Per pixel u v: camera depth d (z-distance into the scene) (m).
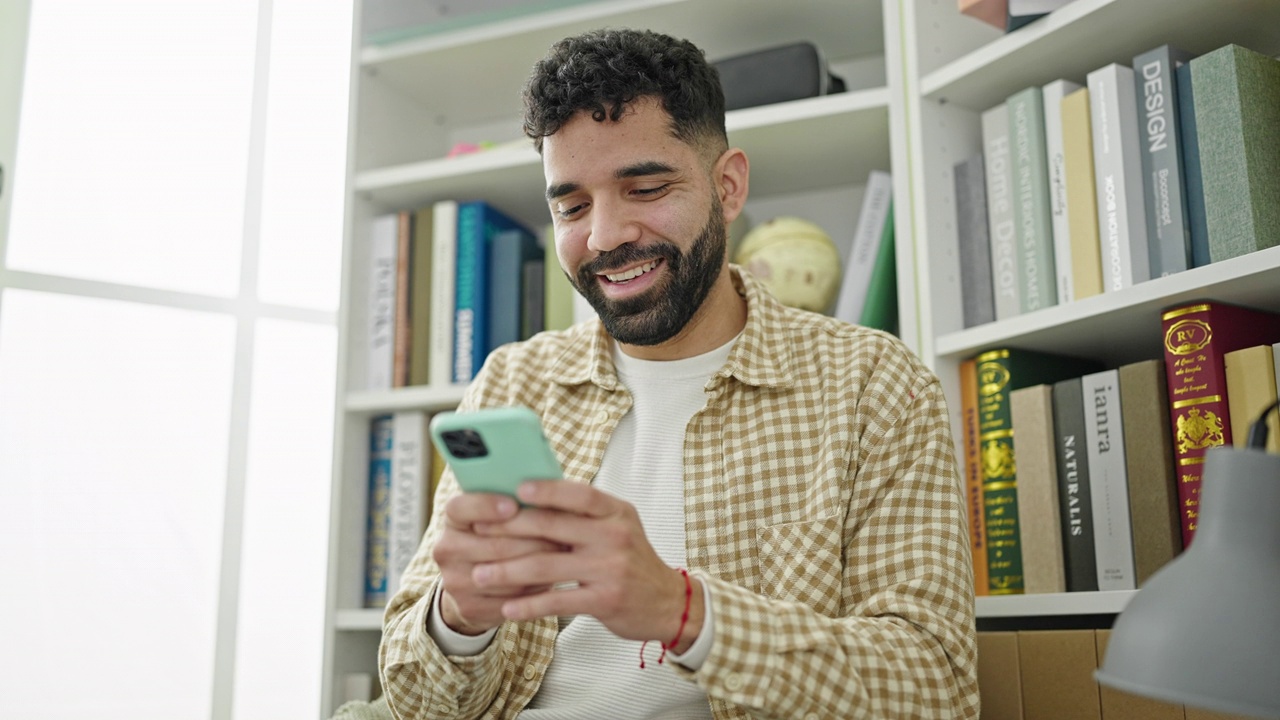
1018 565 1.25
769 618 0.85
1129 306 1.13
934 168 1.38
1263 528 0.60
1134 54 1.27
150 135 1.72
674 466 1.12
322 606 1.74
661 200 1.06
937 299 1.34
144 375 1.65
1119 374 1.18
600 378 1.18
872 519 1.02
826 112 1.47
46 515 1.56
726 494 1.08
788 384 1.12
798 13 1.62
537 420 0.72
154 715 1.59
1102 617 1.28
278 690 1.69
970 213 1.36
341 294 1.70
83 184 1.66
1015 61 1.29
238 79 1.81
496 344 1.66
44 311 1.59
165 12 1.76
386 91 1.85
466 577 0.81
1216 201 1.10
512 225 1.79
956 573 0.98
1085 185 1.21
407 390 1.63
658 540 1.09
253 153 1.79
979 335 1.29
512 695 1.08
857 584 1.00
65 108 1.66
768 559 1.04
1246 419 1.06
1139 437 1.15
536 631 1.09
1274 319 1.15
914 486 1.02
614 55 1.07
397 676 1.03
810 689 0.84
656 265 1.07
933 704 0.90
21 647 1.51
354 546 1.66
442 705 1.00
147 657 1.60
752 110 1.52
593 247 1.05
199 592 1.65
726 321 1.18
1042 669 1.17
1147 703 1.07
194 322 1.71
